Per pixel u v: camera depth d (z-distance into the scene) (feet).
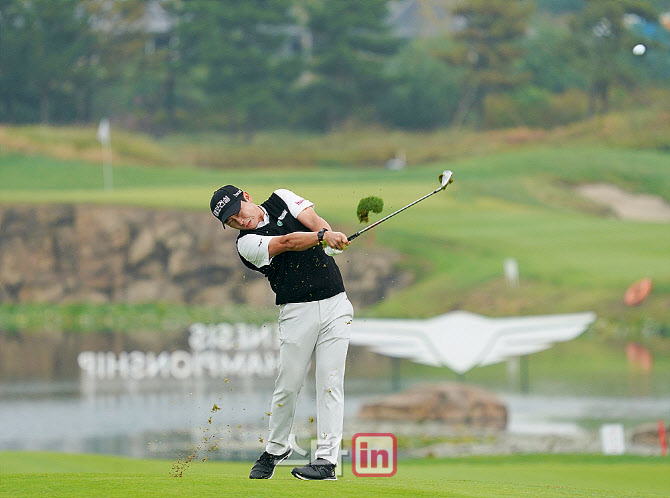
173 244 374.84
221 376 237.66
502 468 92.02
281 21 536.83
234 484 48.08
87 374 244.01
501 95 511.40
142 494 44.57
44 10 504.84
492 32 516.73
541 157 449.48
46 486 47.11
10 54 495.82
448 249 354.13
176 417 176.35
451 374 235.61
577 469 90.33
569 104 493.77
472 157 471.21
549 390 211.00
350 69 525.75
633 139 458.09
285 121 529.04
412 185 422.82
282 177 446.60
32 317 347.15
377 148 486.38
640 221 393.09
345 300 54.19
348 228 355.15
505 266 335.88
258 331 282.36
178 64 525.34
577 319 186.91
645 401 195.11
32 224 378.73
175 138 510.99
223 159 479.41
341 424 54.24
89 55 515.50
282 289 53.26
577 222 387.96
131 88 522.88
